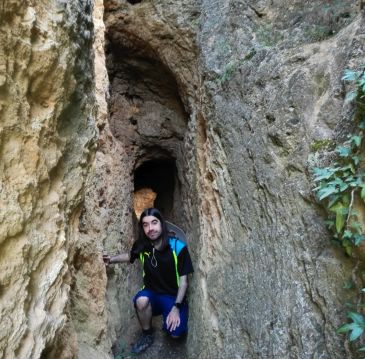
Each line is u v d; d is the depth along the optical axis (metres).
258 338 2.19
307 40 2.45
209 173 3.32
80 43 1.79
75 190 1.80
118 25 4.45
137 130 5.30
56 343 1.57
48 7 1.47
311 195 1.89
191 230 4.27
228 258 2.80
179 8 4.07
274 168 2.23
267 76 2.51
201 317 3.09
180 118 5.19
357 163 1.58
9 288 1.18
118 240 4.10
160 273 3.46
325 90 2.03
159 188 7.08
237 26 3.10
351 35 1.99
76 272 2.47
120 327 3.58
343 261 1.68
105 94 3.93
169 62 4.40
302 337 1.80
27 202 1.30
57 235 1.52
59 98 1.55
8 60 1.22
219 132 3.07
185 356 3.38
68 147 1.77
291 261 1.98
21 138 1.29
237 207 2.73
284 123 2.19
